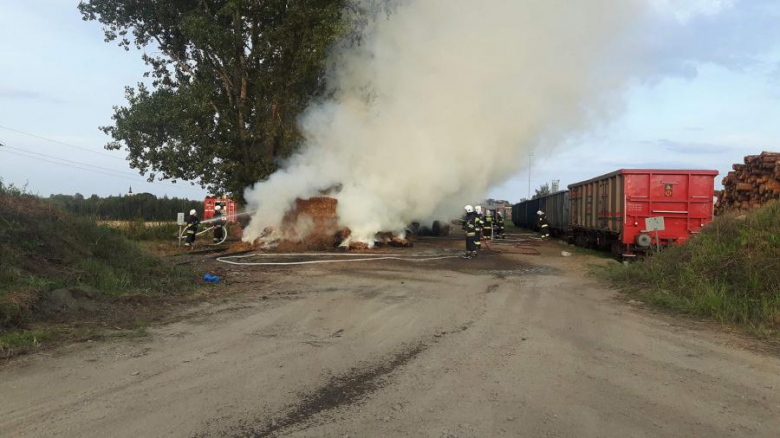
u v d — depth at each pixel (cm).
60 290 852
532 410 490
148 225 2877
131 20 2630
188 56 2633
